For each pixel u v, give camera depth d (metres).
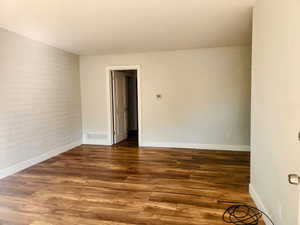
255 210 2.21
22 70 3.47
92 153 4.50
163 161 3.90
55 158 4.14
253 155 2.42
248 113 4.45
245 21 2.92
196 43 4.11
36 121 3.80
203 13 2.63
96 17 2.72
